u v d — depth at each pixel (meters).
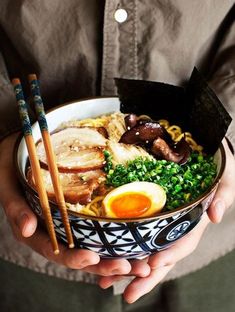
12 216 0.38
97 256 0.34
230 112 0.46
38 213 0.35
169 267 0.40
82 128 0.40
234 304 0.64
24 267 0.59
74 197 0.35
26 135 0.33
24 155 0.38
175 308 0.63
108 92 0.46
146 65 0.46
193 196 0.35
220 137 0.37
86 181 0.36
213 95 0.37
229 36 0.48
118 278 0.40
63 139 0.39
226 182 0.41
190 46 0.46
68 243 0.34
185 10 0.43
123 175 0.36
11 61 0.48
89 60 0.45
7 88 0.46
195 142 0.41
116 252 0.34
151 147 0.39
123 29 0.44
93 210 0.35
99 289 0.60
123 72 0.46
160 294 0.62
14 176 0.41
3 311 0.64
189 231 0.36
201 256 0.55
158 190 0.34
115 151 0.38
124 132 0.40
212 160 0.38
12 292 0.61
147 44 0.45
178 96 0.41
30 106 0.47
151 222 0.32
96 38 0.44
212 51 0.49
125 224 0.31
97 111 0.42
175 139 0.41
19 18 0.44
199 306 0.63
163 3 0.43
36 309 0.62
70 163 0.37
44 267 0.55
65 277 0.56
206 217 0.41
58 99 0.48
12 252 0.55
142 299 0.62
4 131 0.46
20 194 0.39
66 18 0.44
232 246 0.56
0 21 0.45
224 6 0.45
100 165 0.37
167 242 0.35
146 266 0.37
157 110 0.42
